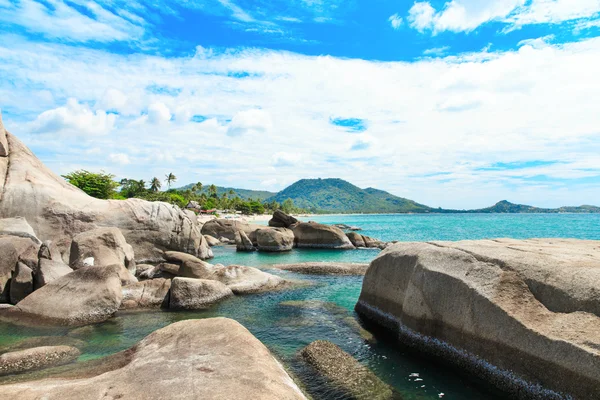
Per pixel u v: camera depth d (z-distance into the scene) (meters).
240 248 37.62
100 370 6.57
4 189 21.23
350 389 8.15
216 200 146.12
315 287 18.77
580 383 6.29
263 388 5.29
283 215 50.19
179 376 5.63
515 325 7.61
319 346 10.09
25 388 5.38
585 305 7.02
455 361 8.95
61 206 22.70
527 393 7.17
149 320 12.99
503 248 10.18
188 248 28.39
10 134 24.61
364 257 33.12
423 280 10.43
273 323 12.95
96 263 16.91
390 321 11.99
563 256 8.84
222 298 15.91
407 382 8.57
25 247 14.99
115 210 25.17
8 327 11.79
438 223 116.69
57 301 12.88
